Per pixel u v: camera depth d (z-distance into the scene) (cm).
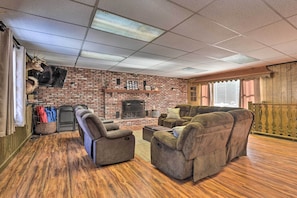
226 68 564
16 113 272
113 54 397
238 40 299
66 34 276
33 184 207
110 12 204
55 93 533
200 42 311
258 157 304
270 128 471
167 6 190
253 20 223
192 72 650
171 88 791
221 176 232
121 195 187
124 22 233
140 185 208
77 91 568
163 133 254
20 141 346
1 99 205
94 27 250
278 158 299
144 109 707
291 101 472
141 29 257
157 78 750
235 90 631
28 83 378
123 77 658
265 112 481
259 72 530
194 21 227
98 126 258
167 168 236
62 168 255
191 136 200
